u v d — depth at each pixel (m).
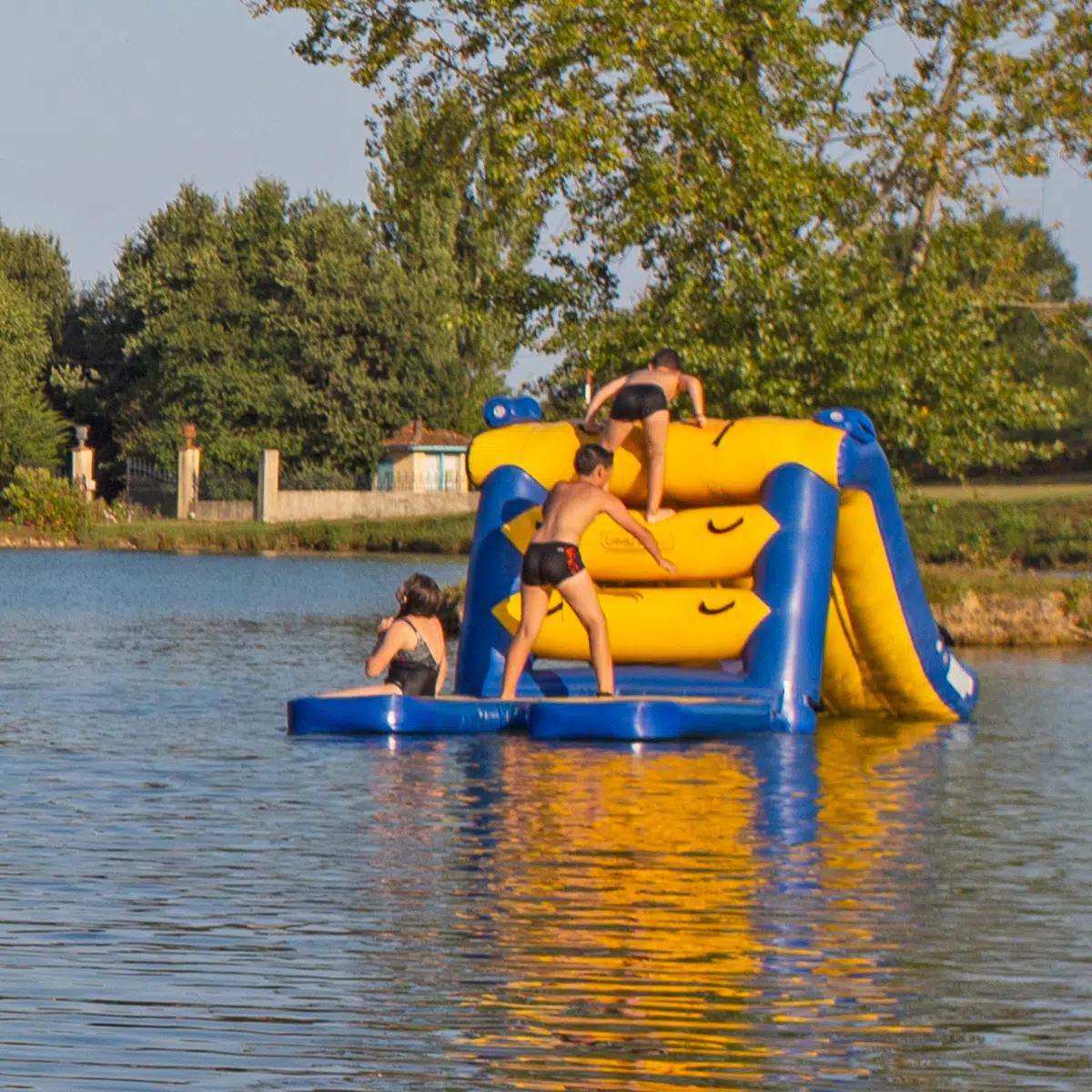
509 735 20.81
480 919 11.62
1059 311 42.44
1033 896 12.45
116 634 36.91
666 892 12.45
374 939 11.11
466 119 43.53
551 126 39.16
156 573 64.69
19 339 117.88
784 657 22.14
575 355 40.72
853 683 24.62
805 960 10.70
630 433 23.20
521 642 21.55
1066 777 18.33
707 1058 8.94
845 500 23.42
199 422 109.19
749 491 22.91
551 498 21.64
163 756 18.95
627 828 14.85
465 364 112.94
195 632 37.94
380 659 21.52
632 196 39.03
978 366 39.22
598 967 10.50
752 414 38.81
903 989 10.12
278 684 26.98
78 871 13.01
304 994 9.95
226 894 12.30
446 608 39.22
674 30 38.00
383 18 42.72
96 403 118.94
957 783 17.88
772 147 38.75
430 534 87.75
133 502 109.62
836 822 15.38
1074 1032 9.40
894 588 23.64
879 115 41.59
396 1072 8.74
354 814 15.44
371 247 112.12
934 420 38.81
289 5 42.66
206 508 103.94
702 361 38.19
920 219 42.50
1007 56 41.75
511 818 15.27
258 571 67.44
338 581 60.16
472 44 42.25
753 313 38.56
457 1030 9.35
